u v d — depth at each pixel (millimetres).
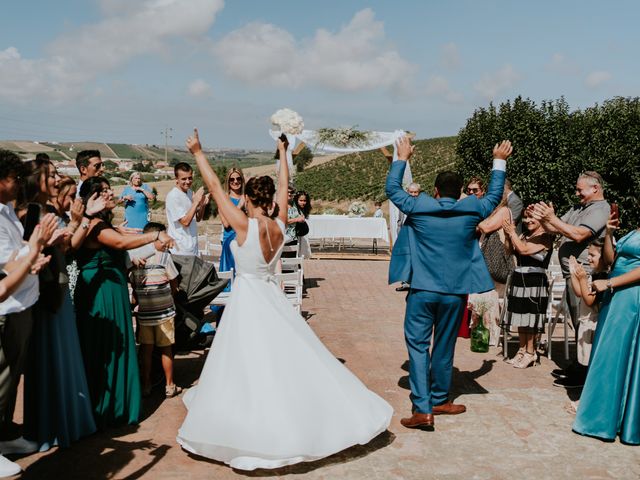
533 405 5047
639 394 4238
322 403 3893
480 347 6750
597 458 4055
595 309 5121
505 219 5840
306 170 65938
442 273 4406
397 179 4574
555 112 22844
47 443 3973
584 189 5324
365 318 8398
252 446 3662
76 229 3828
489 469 3859
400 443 4238
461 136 26047
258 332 3914
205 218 33156
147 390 5082
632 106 21375
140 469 3756
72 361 4066
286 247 9438
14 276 3102
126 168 115125
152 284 4875
